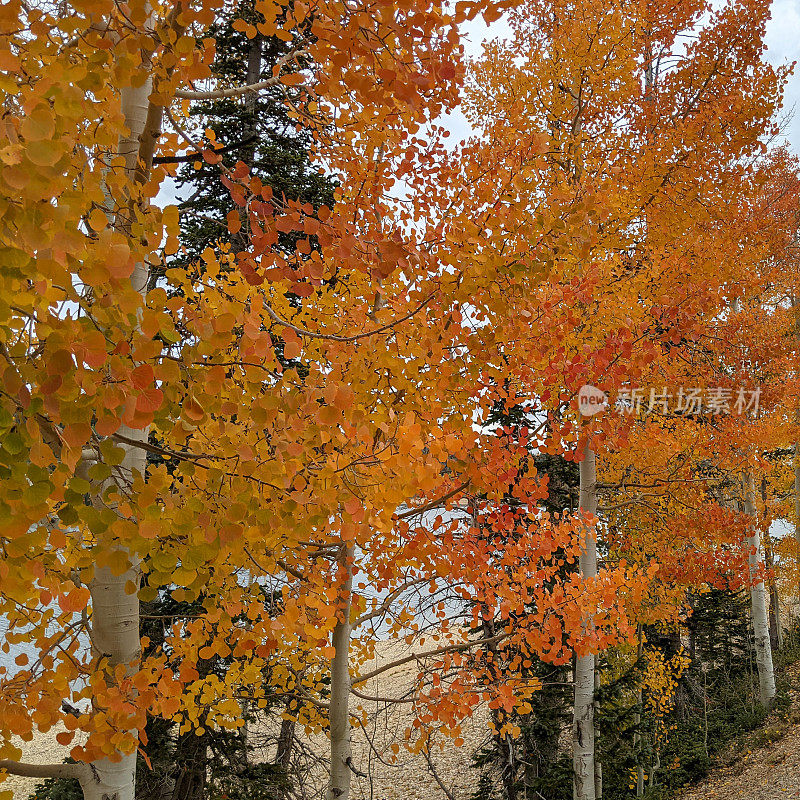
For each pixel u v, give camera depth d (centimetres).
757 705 1194
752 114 582
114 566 170
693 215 594
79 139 153
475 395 329
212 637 321
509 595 393
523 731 730
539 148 318
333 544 376
